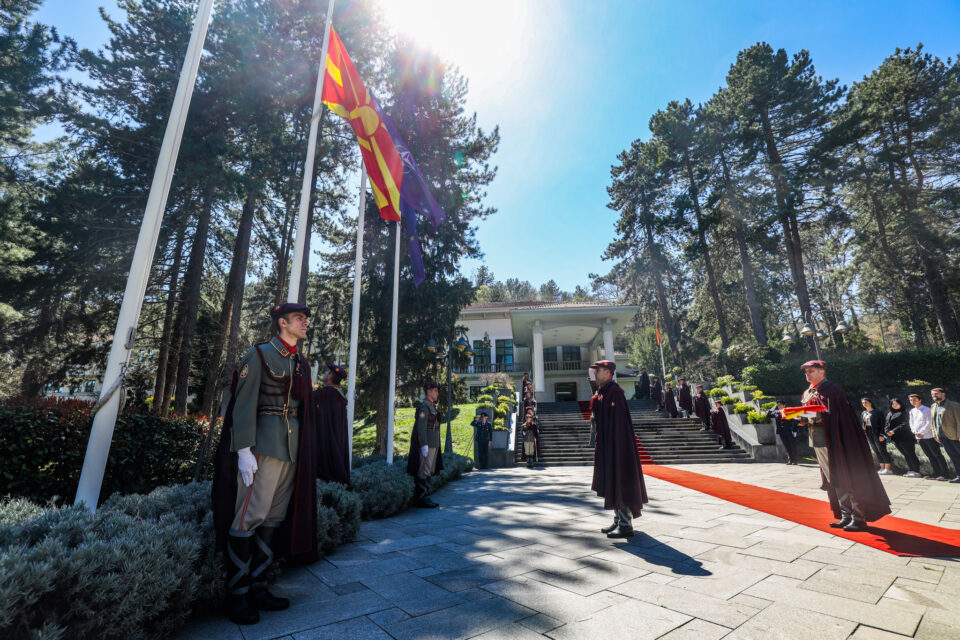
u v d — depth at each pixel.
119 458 5.75
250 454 2.66
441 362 18.95
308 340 21.70
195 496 3.71
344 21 16.88
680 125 29.83
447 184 20.28
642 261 36.53
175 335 16.22
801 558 3.82
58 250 14.05
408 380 18.03
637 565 3.70
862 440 4.91
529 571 3.56
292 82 15.93
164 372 16.38
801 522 5.32
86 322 15.53
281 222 19.11
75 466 5.30
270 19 15.84
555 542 4.57
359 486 6.20
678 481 9.84
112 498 3.44
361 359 18.56
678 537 4.68
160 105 15.04
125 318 3.45
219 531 2.76
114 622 2.03
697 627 2.46
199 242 15.53
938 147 24.72
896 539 4.41
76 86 14.64
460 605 2.83
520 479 11.26
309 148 6.28
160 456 6.23
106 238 14.14
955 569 3.44
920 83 25.75
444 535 4.96
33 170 16.50
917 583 3.13
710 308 36.28
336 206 20.98
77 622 1.94
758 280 35.88
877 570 3.44
